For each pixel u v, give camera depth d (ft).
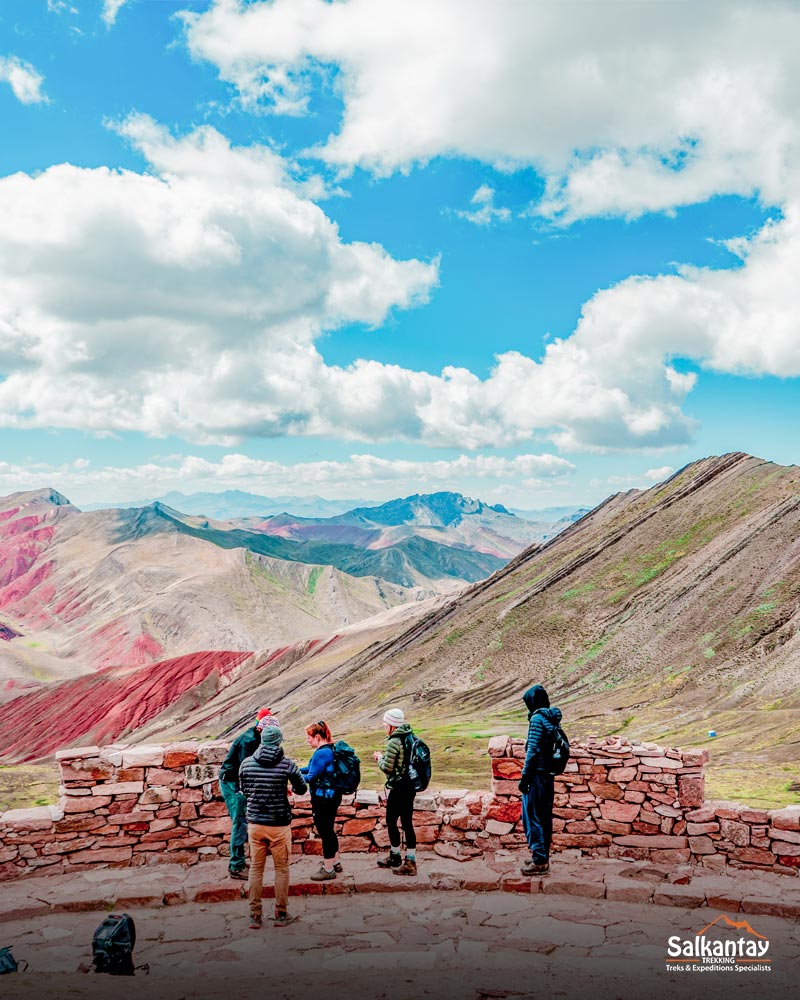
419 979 20.57
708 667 236.43
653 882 27.73
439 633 364.17
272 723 27.02
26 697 473.26
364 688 332.19
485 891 27.86
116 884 28.32
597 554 377.50
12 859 29.30
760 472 395.14
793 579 270.67
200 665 475.31
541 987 19.97
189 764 31.24
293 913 26.11
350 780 29.04
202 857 30.73
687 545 349.82
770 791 86.74
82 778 30.32
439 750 165.89
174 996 19.53
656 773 30.25
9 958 21.81
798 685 190.49
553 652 300.20
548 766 28.81
